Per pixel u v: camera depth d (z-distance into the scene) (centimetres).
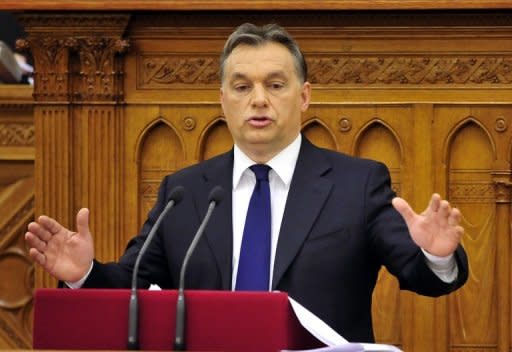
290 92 1144
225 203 1161
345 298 1127
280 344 937
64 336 973
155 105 1482
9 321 1570
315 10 1443
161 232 1177
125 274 1149
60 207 1495
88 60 1484
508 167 1434
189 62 1484
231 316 944
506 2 1402
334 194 1147
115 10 1463
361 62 1459
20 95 1562
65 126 1491
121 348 965
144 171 1491
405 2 1417
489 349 1443
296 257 1123
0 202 1577
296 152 1171
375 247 1134
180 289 954
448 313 1445
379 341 1455
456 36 1443
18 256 1573
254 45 1144
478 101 1441
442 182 1445
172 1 1443
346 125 1459
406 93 1452
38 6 1454
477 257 1445
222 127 1484
